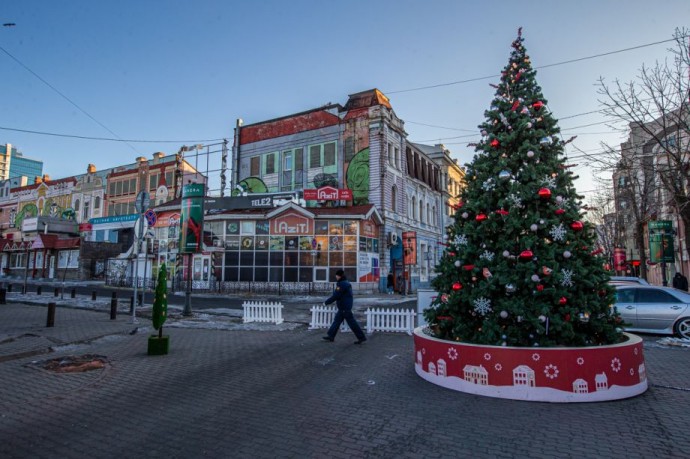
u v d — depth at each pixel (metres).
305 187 34.69
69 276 41.12
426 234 40.41
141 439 4.43
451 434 4.54
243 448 4.20
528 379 5.72
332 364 8.01
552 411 5.27
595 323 6.39
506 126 7.26
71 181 49.91
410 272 34.66
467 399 5.79
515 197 6.57
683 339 10.55
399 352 9.18
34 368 7.32
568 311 6.18
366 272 28.88
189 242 18.62
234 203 29.67
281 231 28.36
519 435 4.50
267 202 29.30
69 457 3.99
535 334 6.42
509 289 6.34
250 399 5.82
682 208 16.34
